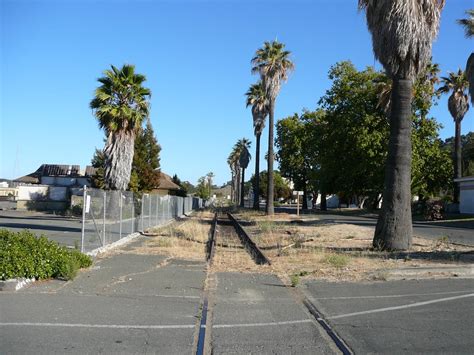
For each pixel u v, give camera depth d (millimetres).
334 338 7031
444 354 6281
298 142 75438
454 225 35219
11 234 11164
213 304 9188
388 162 17594
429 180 53469
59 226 26000
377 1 17062
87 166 61531
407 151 17406
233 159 127188
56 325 7383
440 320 7926
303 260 15117
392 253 16344
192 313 8445
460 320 7910
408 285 10961
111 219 19906
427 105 47750
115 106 29672
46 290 9742
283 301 9500
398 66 17219
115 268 12898
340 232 26281
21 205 45031
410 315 8281
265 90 45000
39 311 8133
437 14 17078
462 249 17734
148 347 6547
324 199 71312
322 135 55000
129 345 6605
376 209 64312
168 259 15172
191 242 20766
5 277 9781
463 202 48000
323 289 10648
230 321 7977
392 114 17578
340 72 51406
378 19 17078
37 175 63562
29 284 10164
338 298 9727
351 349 6523
